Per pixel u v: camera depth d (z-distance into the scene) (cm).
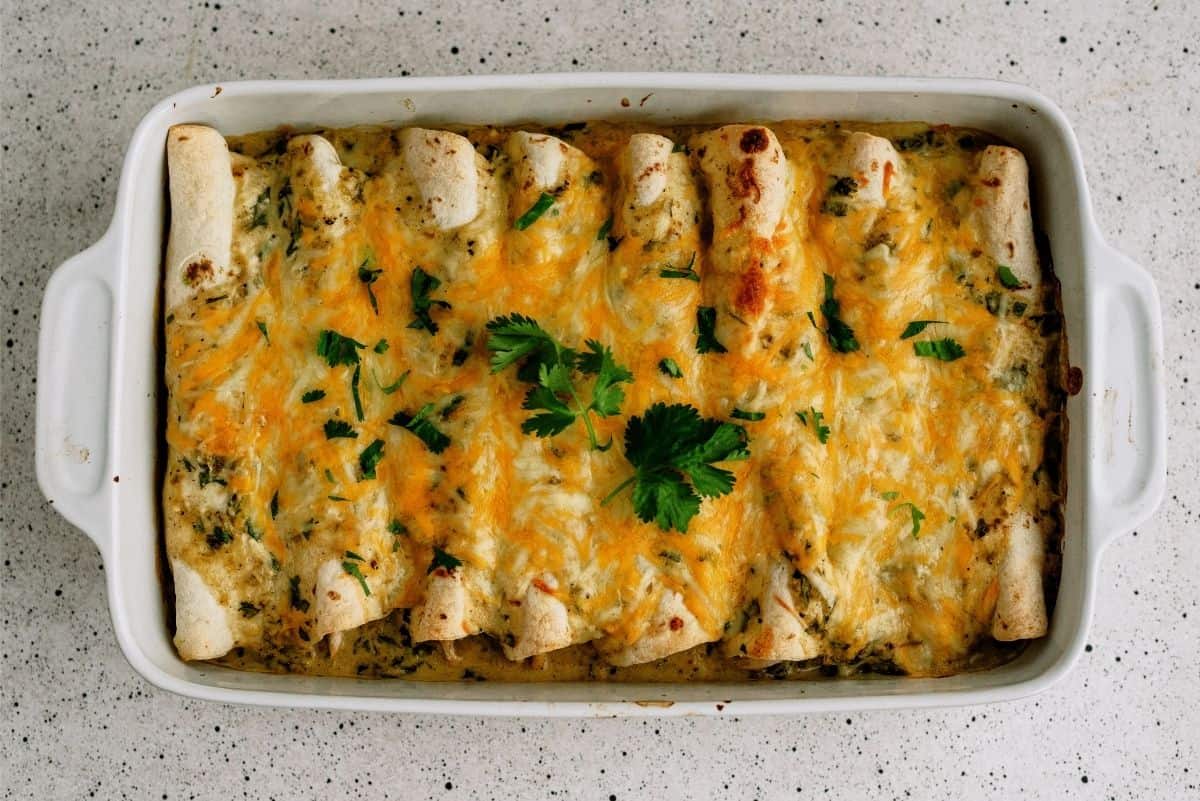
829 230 60
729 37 67
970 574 60
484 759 67
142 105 67
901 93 61
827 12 68
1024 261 60
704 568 59
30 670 67
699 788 67
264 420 60
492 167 61
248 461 59
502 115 62
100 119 67
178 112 60
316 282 59
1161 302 68
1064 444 60
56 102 67
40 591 67
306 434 59
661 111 62
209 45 67
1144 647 67
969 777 67
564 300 59
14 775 66
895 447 60
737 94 61
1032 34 68
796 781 67
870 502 60
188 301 60
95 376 59
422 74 67
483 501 59
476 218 60
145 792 66
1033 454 60
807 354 59
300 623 59
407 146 60
